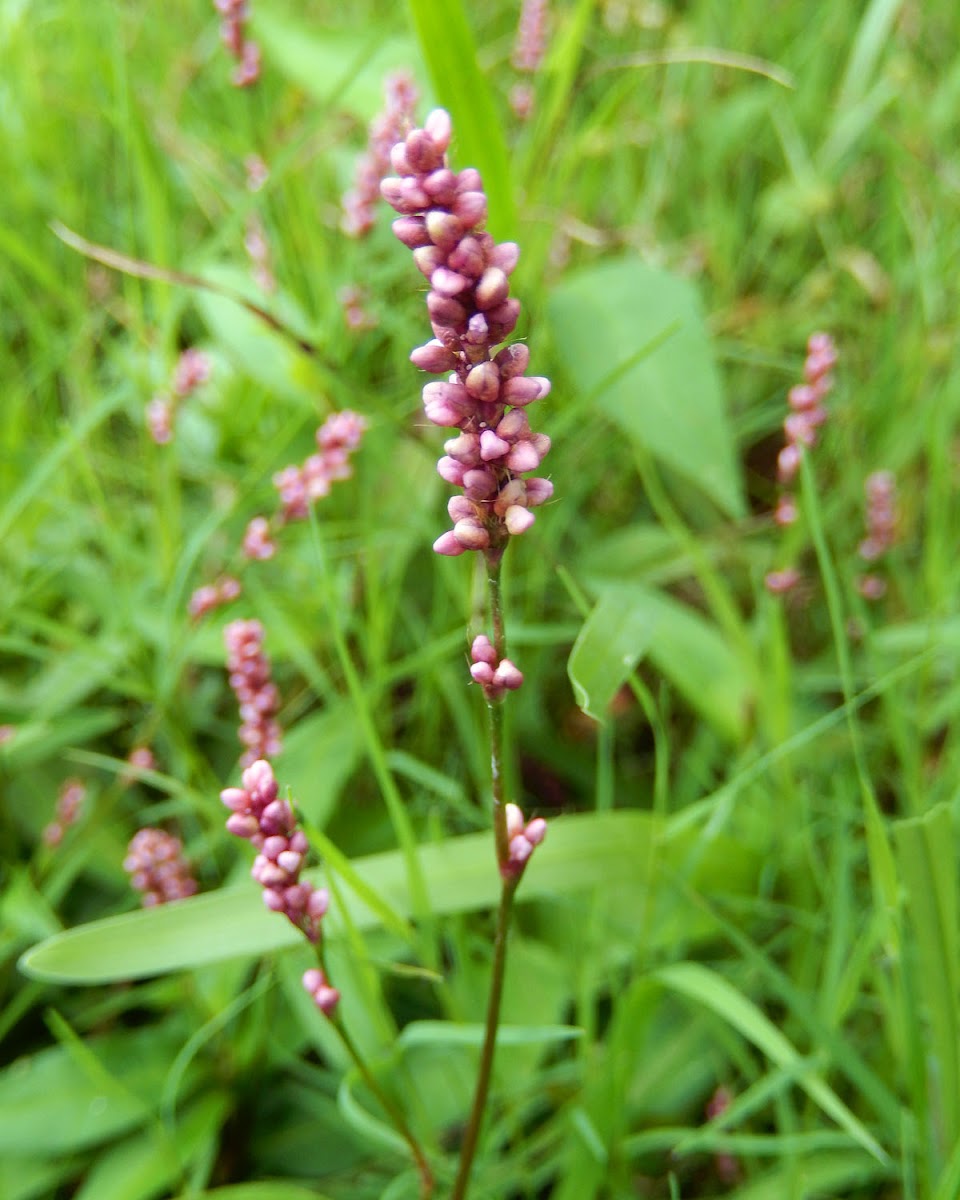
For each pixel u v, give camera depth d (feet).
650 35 1.27
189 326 1.07
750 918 0.69
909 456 0.95
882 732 0.83
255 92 0.88
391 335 0.98
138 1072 0.65
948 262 1.08
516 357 0.37
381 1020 0.58
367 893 0.53
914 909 0.50
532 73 0.94
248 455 0.89
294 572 0.84
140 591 0.83
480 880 0.60
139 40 1.19
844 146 1.14
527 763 0.87
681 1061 0.66
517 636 0.74
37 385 0.98
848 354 1.07
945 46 1.41
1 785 0.77
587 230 0.91
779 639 0.71
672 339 0.81
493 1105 0.64
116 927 0.54
